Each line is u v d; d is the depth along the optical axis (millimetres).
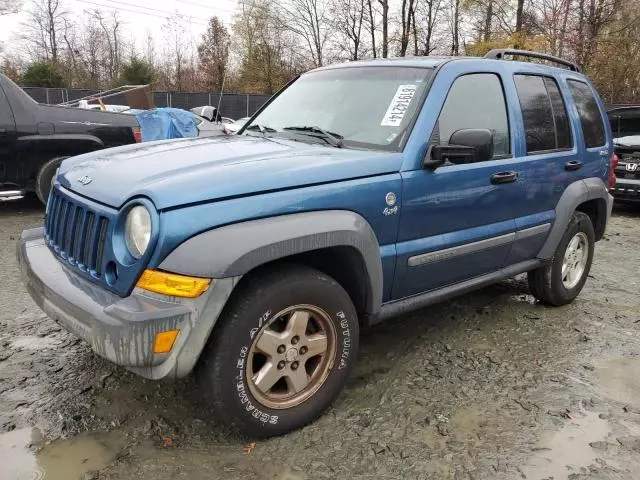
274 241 2525
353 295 3143
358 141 3354
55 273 2809
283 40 40281
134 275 2420
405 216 3146
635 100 22297
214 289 2391
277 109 4070
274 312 2641
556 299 4730
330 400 2975
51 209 3137
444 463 2680
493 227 3773
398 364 3668
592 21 20469
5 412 2941
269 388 2736
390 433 2896
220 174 2578
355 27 36594
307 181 2729
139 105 14344
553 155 4246
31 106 7285
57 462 2572
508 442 2863
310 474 2561
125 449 2686
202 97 30609
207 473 2539
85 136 7602
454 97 3512
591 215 5086
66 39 51094
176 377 2432
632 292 5402
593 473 2641
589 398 3324
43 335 3867
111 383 3262
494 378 3531
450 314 4594
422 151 3211
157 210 2367
